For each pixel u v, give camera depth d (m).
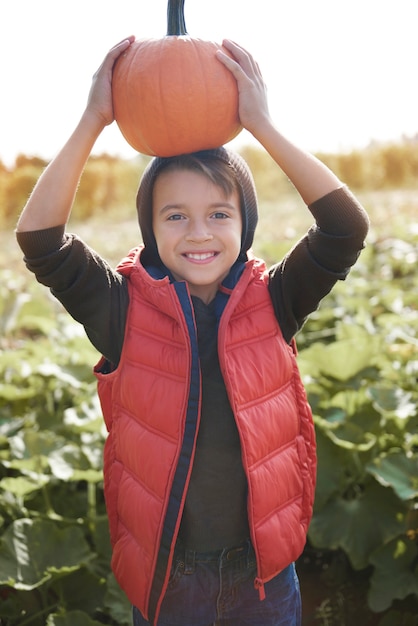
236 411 1.82
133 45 1.91
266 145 1.84
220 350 1.83
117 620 2.67
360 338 4.03
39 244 1.77
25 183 20.20
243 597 1.98
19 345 5.55
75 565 2.72
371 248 7.95
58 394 4.41
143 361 1.88
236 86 1.88
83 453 3.23
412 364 4.21
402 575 2.93
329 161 26.19
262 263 2.00
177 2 1.93
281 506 1.94
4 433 3.72
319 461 3.28
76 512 3.28
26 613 2.76
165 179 1.88
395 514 3.11
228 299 1.92
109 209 22.55
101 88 1.88
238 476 1.89
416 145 26.09
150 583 1.86
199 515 1.89
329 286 1.90
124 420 1.94
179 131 1.85
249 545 1.95
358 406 3.62
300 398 2.02
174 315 1.83
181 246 1.87
